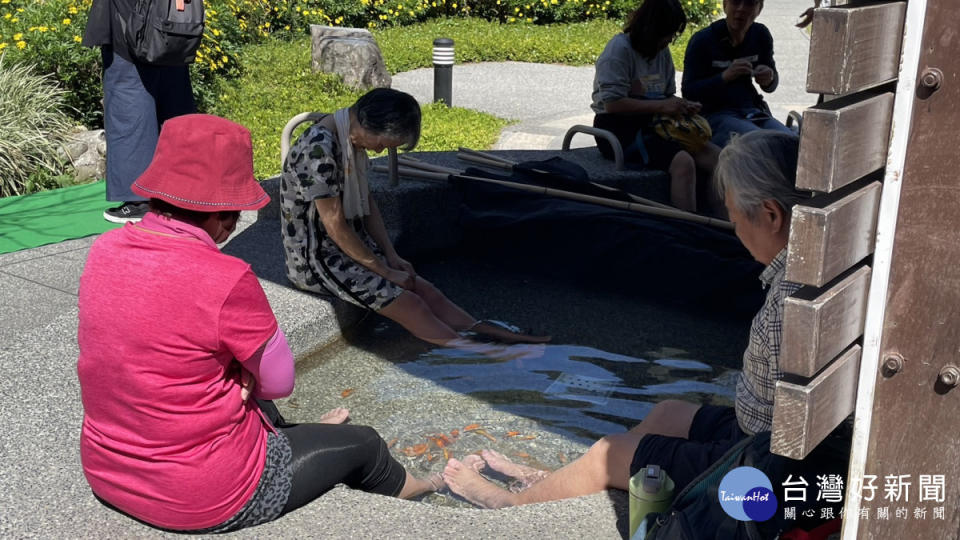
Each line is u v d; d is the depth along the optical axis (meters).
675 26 5.77
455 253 5.27
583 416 3.51
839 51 1.54
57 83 7.93
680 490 2.55
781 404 1.74
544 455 3.25
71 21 8.45
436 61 9.95
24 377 3.27
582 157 6.10
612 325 4.33
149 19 5.26
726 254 4.62
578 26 16.08
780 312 2.28
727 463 2.24
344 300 4.11
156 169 2.29
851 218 1.70
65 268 4.95
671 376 3.84
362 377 3.82
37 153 6.87
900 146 1.71
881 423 1.87
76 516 2.50
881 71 1.64
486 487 2.96
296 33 13.87
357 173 4.03
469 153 5.85
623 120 5.88
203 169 2.29
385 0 15.69
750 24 6.14
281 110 9.34
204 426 2.34
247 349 2.32
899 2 1.64
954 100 1.67
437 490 3.02
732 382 3.79
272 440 2.56
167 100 5.71
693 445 2.59
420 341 4.13
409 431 3.39
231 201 2.32
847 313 1.76
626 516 2.55
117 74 5.42
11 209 6.09
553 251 4.91
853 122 1.62
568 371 3.87
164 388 2.27
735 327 4.36
